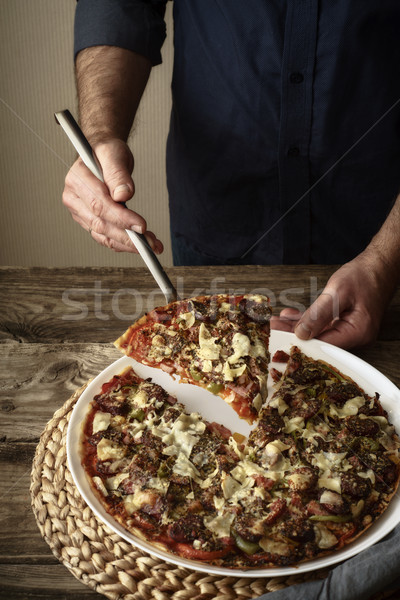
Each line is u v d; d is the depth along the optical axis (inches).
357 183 97.0
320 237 104.1
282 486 58.7
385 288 80.1
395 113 90.9
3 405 70.3
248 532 52.8
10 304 85.6
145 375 72.2
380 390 70.2
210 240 109.6
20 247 169.8
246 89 91.0
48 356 77.4
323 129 90.5
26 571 53.9
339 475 58.3
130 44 95.1
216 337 68.6
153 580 52.3
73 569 53.2
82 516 56.8
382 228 84.4
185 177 105.1
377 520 55.6
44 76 148.9
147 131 156.1
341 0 83.0
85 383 73.4
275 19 85.1
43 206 164.4
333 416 66.2
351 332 76.8
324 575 52.6
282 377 71.2
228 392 66.1
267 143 94.3
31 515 58.5
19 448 65.2
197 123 98.2
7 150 156.3
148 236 75.1
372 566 49.1
